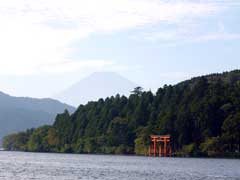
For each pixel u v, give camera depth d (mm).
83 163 188125
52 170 145625
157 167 165250
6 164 175000
